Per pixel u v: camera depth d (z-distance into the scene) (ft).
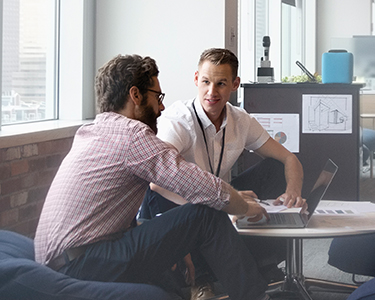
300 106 11.41
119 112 6.23
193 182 5.65
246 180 8.68
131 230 5.84
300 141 11.48
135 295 5.12
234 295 5.78
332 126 11.35
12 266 5.04
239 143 8.77
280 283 7.74
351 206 7.25
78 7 12.41
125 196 5.81
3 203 8.54
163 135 8.15
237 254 5.70
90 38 13.10
